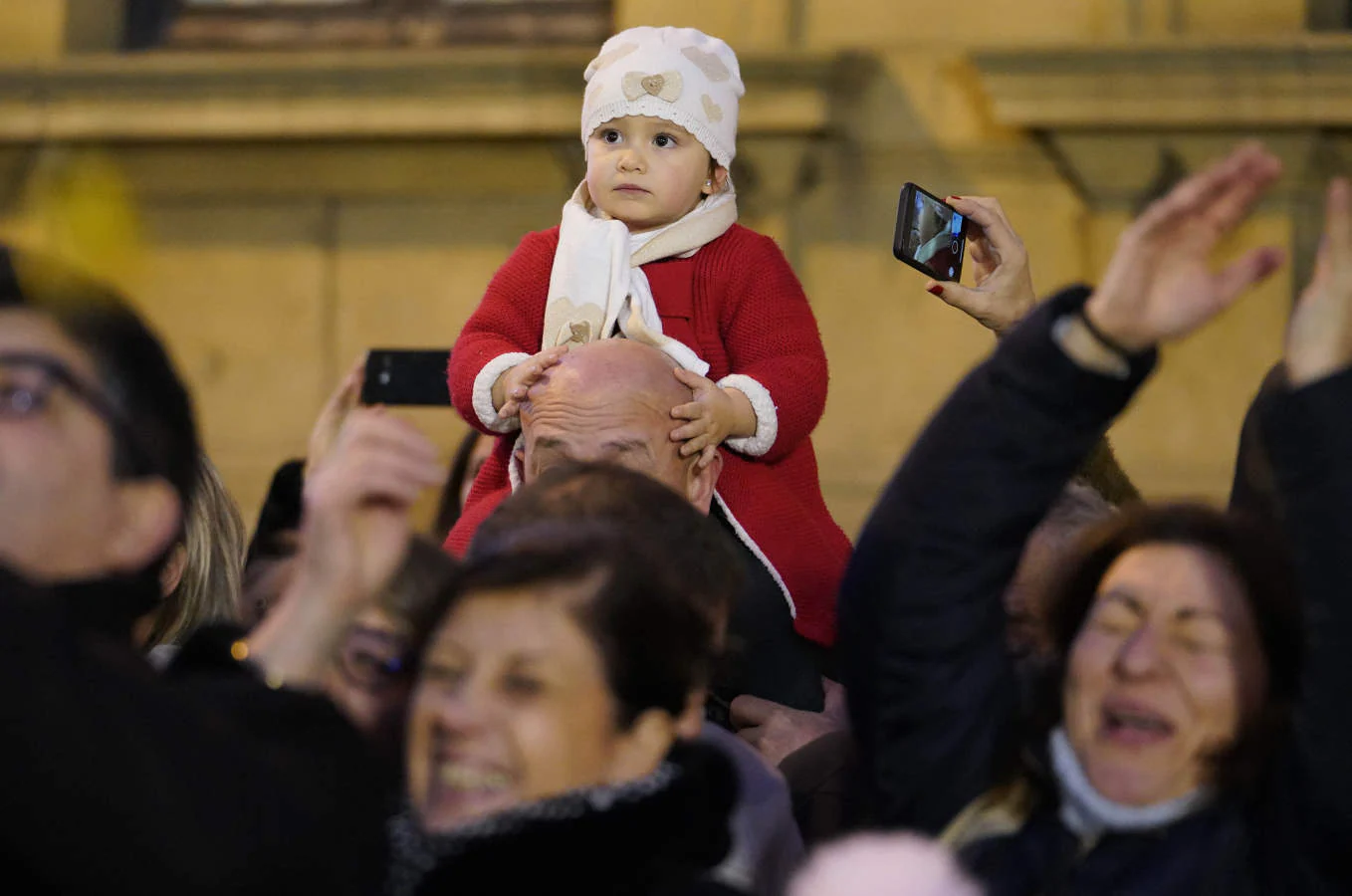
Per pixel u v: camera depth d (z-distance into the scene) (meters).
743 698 4.88
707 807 3.22
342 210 12.02
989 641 3.60
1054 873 3.48
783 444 5.60
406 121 11.67
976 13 11.27
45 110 12.01
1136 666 3.45
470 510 5.70
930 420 3.61
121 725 2.52
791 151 11.29
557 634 3.09
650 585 3.19
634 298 5.72
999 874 3.52
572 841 3.06
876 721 3.63
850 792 4.13
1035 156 11.11
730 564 3.65
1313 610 3.37
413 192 11.93
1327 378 3.34
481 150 11.84
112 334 2.94
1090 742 3.50
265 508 6.24
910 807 3.61
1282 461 3.39
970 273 9.59
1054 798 3.59
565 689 3.09
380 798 2.88
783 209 11.36
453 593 3.20
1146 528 3.61
